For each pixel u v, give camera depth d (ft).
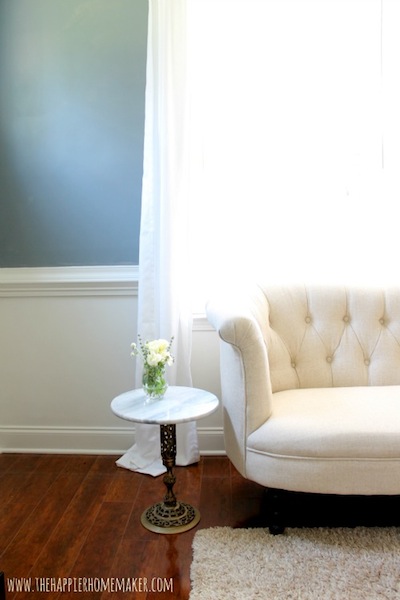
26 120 7.95
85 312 8.00
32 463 7.73
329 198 7.90
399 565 4.91
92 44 7.79
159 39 7.16
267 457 5.27
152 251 7.43
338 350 6.84
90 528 5.80
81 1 7.75
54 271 8.02
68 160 7.95
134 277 7.88
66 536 5.65
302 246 7.97
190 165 7.45
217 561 5.02
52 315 8.04
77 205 7.98
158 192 7.34
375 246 7.86
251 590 4.58
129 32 7.74
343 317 6.96
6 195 8.05
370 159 7.82
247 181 7.91
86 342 8.04
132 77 7.78
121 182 7.91
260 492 6.62
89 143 7.91
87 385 8.07
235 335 5.29
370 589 4.57
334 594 4.51
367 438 5.03
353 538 5.40
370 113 7.79
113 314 7.98
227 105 7.85
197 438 7.68
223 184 7.91
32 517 6.07
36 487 6.89
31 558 5.24
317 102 7.83
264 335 6.48
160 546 5.41
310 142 7.87
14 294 8.02
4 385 8.14
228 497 6.49
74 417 8.11
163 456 5.90
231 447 5.81
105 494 6.64
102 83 7.82
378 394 6.05
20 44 7.86
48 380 8.11
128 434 8.03
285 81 7.82
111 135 7.87
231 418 5.73
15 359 8.13
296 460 5.14
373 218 7.84
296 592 4.55
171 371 7.29
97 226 7.97
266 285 7.05
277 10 7.75
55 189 7.98
